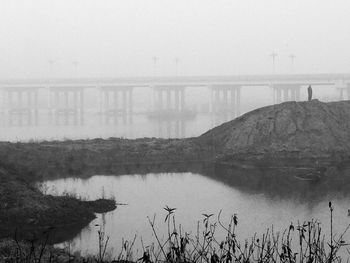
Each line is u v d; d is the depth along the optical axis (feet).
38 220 115.65
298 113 242.99
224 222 117.39
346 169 195.42
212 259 45.91
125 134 407.23
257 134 235.20
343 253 89.56
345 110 249.34
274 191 155.12
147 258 45.39
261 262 50.16
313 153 220.64
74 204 128.26
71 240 103.86
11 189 127.13
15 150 211.20
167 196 150.71
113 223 118.62
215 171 197.77
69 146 232.12
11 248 84.94
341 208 129.90
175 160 222.28
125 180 179.63
